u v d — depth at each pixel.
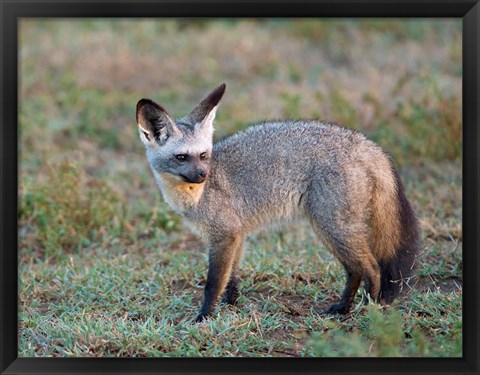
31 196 14.79
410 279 11.24
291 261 12.33
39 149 17.56
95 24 24.81
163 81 21.95
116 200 15.09
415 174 15.58
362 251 10.45
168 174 10.91
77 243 14.11
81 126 19.17
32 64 22.20
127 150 18.33
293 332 10.17
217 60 23.02
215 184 10.95
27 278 12.37
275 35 24.62
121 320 10.47
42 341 10.16
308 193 10.68
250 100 19.80
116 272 12.40
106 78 21.92
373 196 10.55
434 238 13.02
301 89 20.25
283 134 10.98
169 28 24.88
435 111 16.94
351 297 10.72
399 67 20.91
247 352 9.65
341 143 10.62
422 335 9.48
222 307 11.09
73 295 11.73
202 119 11.09
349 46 23.36
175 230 14.51
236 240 10.91
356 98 18.78
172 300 11.30
